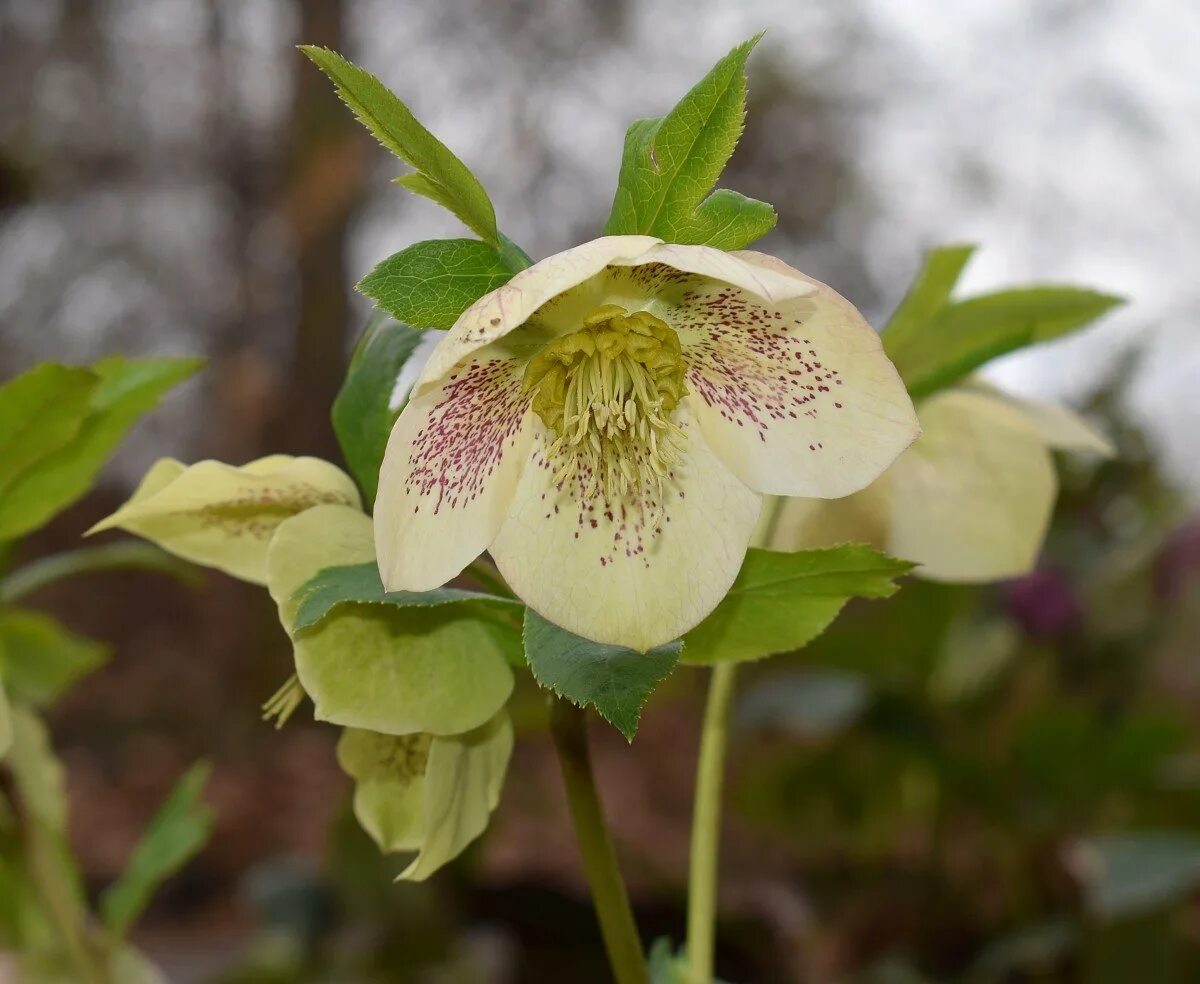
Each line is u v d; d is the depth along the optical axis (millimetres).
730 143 226
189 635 1551
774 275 218
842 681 573
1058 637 580
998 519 317
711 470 242
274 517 264
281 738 1305
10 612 330
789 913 604
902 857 649
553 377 247
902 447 233
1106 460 627
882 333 290
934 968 583
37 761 323
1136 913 501
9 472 288
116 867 992
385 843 254
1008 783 560
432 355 217
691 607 235
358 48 1601
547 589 236
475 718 240
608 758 1235
